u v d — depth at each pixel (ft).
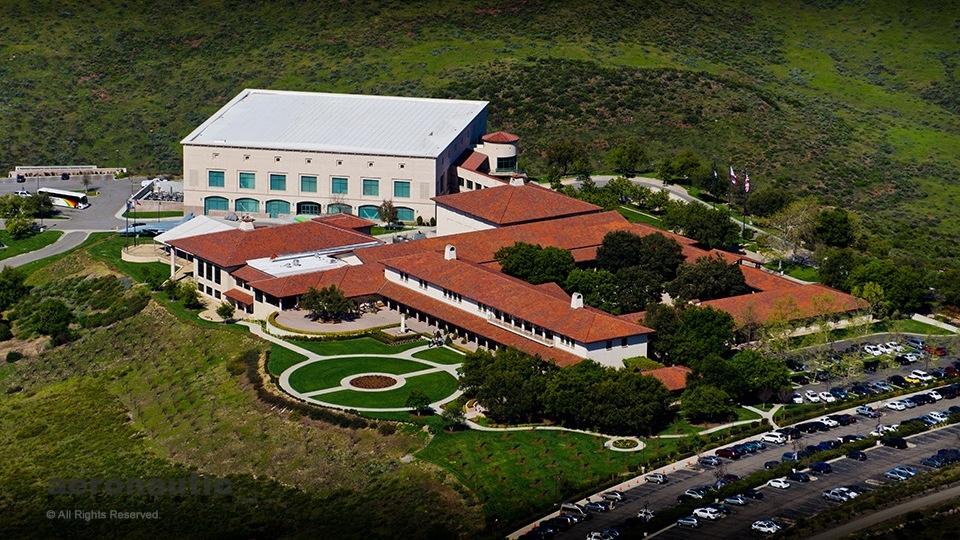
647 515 616.39
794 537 595.06
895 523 604.49
